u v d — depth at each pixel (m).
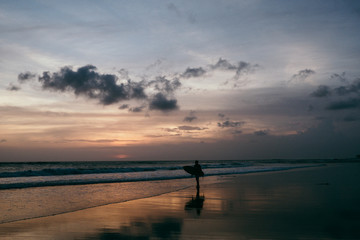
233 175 24.78
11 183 16.97
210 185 15.72
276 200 9.90
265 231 5.70
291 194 11.46
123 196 11.59
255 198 10.45
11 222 6.74
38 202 10.03
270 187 14.30
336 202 9.37
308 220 6.69
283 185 15.23
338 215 7.25
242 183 16.73
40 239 5.34
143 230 5.91
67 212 8.01
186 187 15.09
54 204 9.54
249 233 5.57
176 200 10.20
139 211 8.09
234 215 7.35
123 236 5.49
